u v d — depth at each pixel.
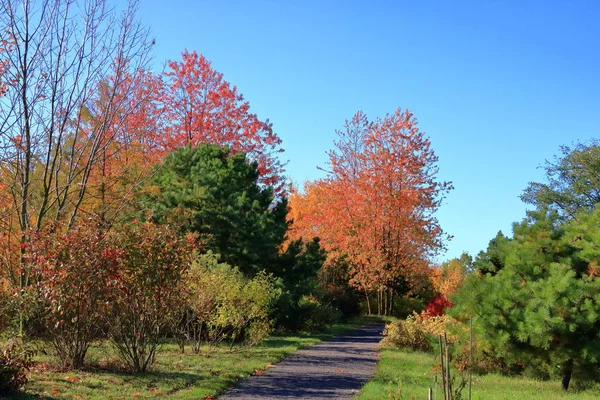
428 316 21.34
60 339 11.41
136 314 11.61
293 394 10.19
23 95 14.50
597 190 38.75
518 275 13.23
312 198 45.31
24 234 12.52
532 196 41.16
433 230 37.25
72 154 16.20
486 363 14.55
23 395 8.40
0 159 14.70
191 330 17.38
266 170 34.62
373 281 37.78
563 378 12.69
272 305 21.02
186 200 22.48
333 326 29.14
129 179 22.05
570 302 11.91
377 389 10.58
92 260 10.83
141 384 10.18
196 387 10.20
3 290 11.45
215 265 17.11
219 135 33.06
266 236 23.02
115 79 18.08
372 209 37.38
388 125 37.81
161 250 11.61
